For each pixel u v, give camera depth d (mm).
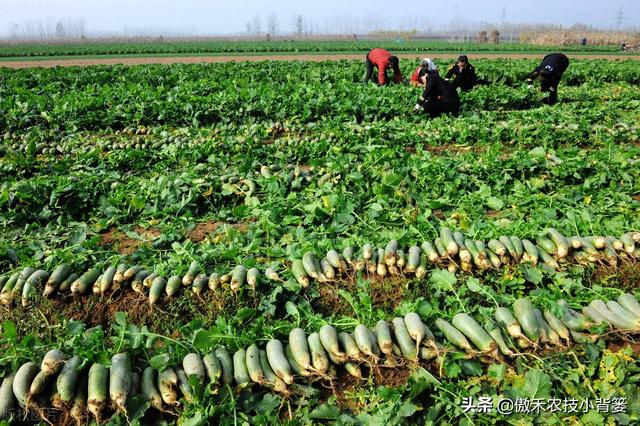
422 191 7812
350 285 5355
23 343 4262
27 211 7430
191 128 13008
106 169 9258
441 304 5051
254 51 58469
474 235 5941
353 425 3703
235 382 4059
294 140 10828
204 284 5176
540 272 5301
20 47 80250
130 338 4453
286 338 4617
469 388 3957
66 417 3785
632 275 5465
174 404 3867
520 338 4344
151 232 7090
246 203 7723
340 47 63844
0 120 13383
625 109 15625
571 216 6344
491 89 17125
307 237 6254
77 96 16203
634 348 4465
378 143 10688
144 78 22859
